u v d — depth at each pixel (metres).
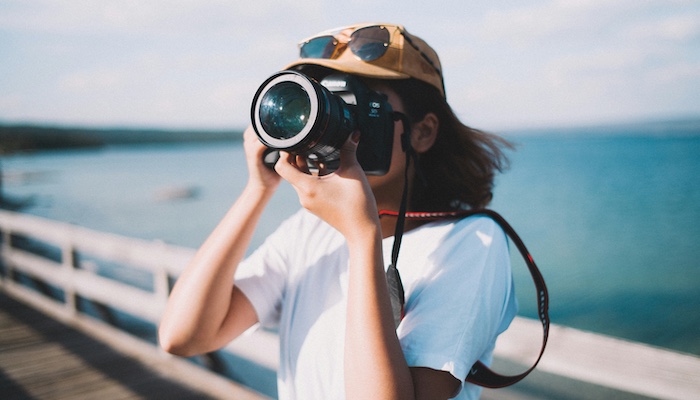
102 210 32.81
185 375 3.55
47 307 5.18
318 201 0.83
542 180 42.88
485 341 0.81
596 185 38.53
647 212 27.55
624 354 1.62
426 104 1.07
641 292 14.28
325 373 0.92
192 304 1.04
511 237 0.93
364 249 0.79
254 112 0.88
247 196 1.08
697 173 44.47
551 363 1.78
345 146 0.87
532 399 5.23
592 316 12.52
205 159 117.12
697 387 1.46
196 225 26.88
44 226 5.10
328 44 1.02
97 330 4.54
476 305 0.79
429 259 0.88
